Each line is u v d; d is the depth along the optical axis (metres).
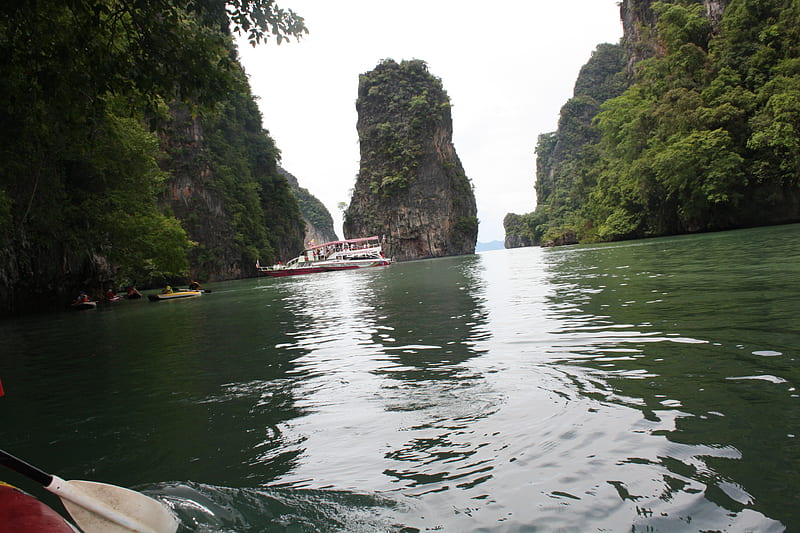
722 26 40.34
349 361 5.65
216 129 74.88
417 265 51.97
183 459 3.13
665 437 2.62
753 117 34.22
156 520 2.22
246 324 10.87
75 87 7.40
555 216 126.56
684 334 4.93
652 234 46.88
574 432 2.83
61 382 6.08
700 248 19.42
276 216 88.56
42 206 21.00
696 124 37.12
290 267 66.12
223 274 66.25
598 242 57.47
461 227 109.81
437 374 4.55
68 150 18.92
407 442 3.01
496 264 31.64
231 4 6.93
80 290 27.47
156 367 6.52
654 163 39.59
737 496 2.01
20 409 4.86
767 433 2.52
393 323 8.51
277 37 7.31
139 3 6.91
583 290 10.16
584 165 85.25
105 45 7.29
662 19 47.16
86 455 3.39
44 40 7.18
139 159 25.20
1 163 13.63
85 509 2.14
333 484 2.55
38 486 2.95
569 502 2.12
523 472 2.43
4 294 20.39
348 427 3.40
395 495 2.36
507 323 6.99
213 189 65.44
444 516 2.12
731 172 34.41
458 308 9.56
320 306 13.80
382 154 107.06
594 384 3.67
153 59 7.34
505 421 3.14
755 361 3.73
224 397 4.61
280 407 4.09
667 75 45.50
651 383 3.52
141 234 26.67
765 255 12.79
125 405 4.68
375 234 106.94
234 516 2.30
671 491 2.11
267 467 2.87
